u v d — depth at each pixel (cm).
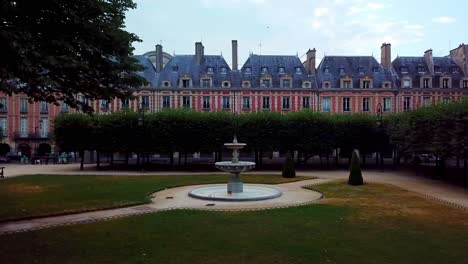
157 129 4034
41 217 1559
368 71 5791
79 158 5412
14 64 1046
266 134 4112
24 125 5622
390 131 3891
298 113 4194
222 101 5559
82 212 1664
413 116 3347
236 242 1183
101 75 1380
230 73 5678
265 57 5866
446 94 5691
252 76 5678
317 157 5484
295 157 5212
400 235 1278
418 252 1095
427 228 1378
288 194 2241
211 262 1002
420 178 3234
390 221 1486
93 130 4009
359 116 4275
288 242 1186
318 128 4166
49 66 1171
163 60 6297
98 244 1157
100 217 1560
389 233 1302
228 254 1068
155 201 1975
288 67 5800
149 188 2412
